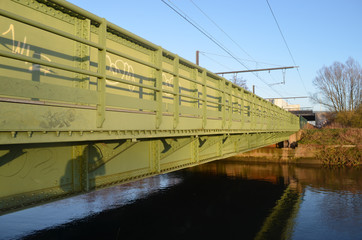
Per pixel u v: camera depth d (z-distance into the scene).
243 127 13.12
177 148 8.62
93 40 6.02
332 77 56.69
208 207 17.11
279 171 30.77
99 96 4.69
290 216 15.47
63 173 4.97
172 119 7.12
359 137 35.50
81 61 5.41
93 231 12.73
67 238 11.84
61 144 4.93
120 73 6.86
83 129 4.43
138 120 5.77
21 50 4.54
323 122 64.25
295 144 37.09
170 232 13.01
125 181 6.40
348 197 19.41
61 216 14.63
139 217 14.90
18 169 4.23
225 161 38.62
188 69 10.46
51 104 3.90
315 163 35.22
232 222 14.52
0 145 3.99
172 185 23.16
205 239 12.17
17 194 4.22
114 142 6.14
